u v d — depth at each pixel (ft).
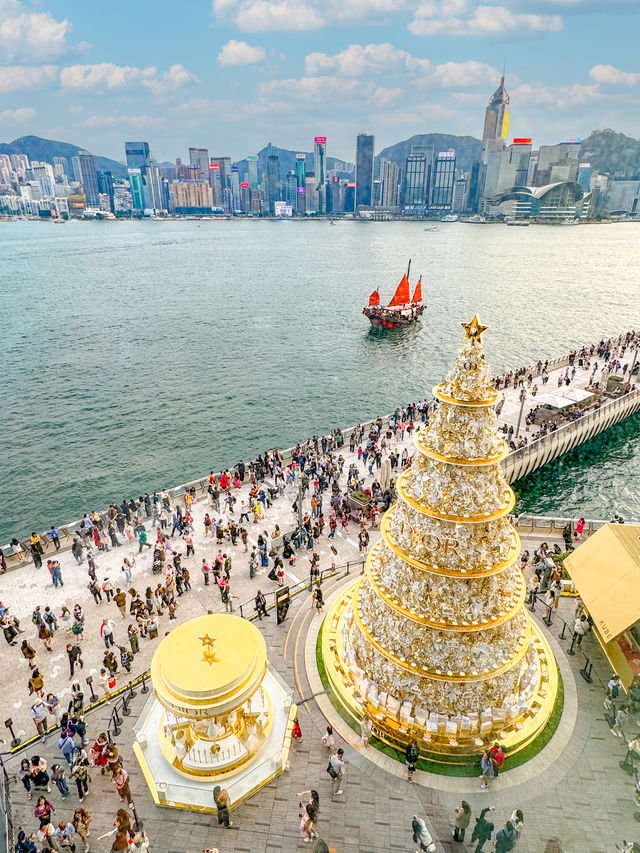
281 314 447.42
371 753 72.90
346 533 127.85
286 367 312.29
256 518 132.87
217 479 152.56
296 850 62.44
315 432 230.89
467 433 64.23
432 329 396.37
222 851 62.49
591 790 66.18
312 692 82.48
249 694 68.39
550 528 127.34
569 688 81.51
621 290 544.21
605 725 75.25
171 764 71.10
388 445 176.45
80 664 90.33
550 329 391.04
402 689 72.23
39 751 75.61
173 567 115.55
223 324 410.93
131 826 64.69
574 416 200.44
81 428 231.09
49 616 95.45
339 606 96.68
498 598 68.23
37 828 64.80
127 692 84.58
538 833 61.21
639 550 87.35
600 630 80.64
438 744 70.38
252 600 105.40
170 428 232.32
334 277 640.17
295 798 68.33
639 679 78.95
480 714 70.38
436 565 66.18
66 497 180.55
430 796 67.10
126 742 76.33
